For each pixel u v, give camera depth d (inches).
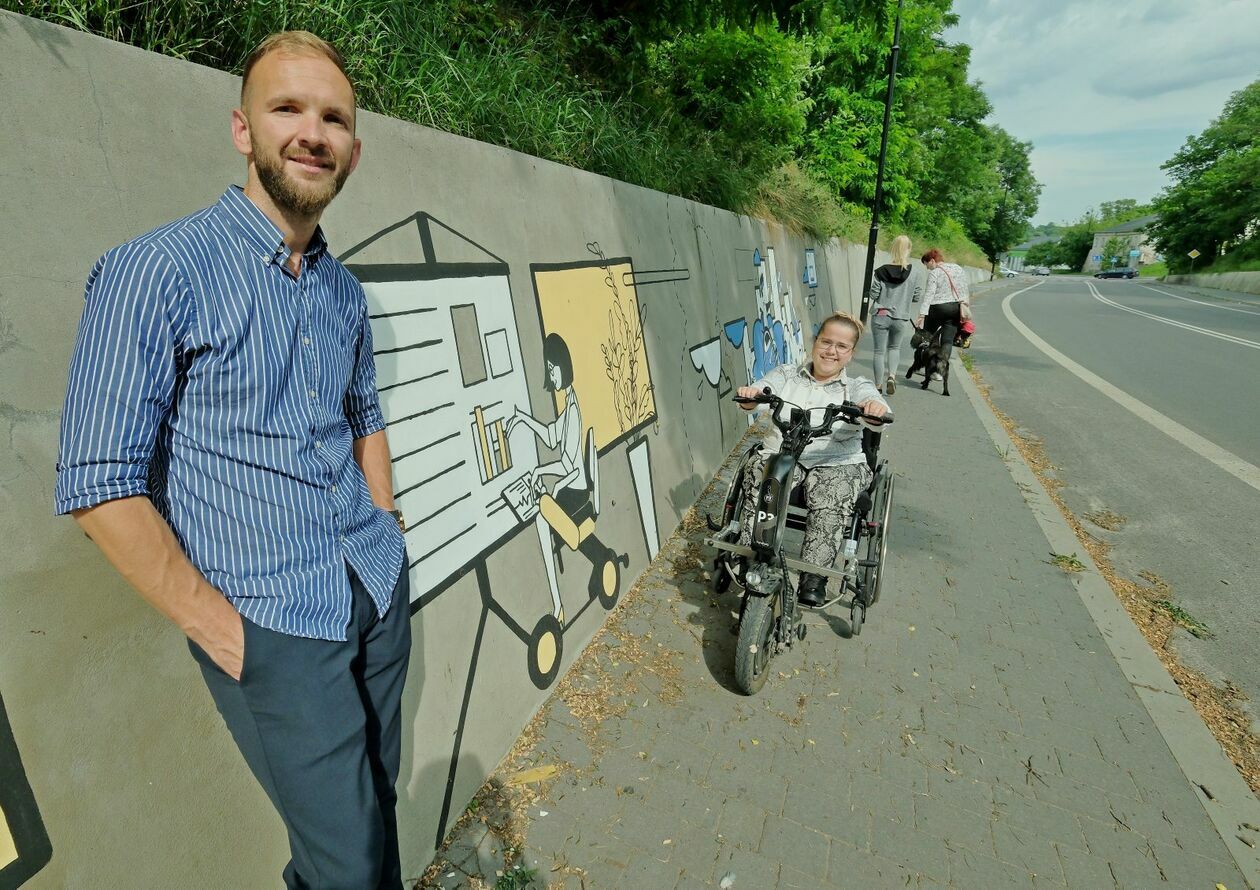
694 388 209.8
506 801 96.8
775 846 92.0
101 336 44.4
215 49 86.1
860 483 131.8
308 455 54.3
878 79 636.1
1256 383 409.4
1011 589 160.9
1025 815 98.8
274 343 51.7
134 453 45.0
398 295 89.7
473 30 157.5
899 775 105.1
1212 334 661.3
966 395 360.8
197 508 50.5
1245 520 210.1
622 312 160.6
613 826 93.9
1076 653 137.3
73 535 53.1
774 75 358.6
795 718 116.6
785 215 377.1
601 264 151.5
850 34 582.2
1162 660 140.0
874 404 128.2
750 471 136.9
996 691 125.3
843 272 537.6
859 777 104.4
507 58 152.2
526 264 121.4
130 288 44.9
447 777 91.3
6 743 48.7
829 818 96.8
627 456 157.9
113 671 55.7
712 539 124.6
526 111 143.4
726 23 248.4
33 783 50.2
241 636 50.9
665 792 100.0
